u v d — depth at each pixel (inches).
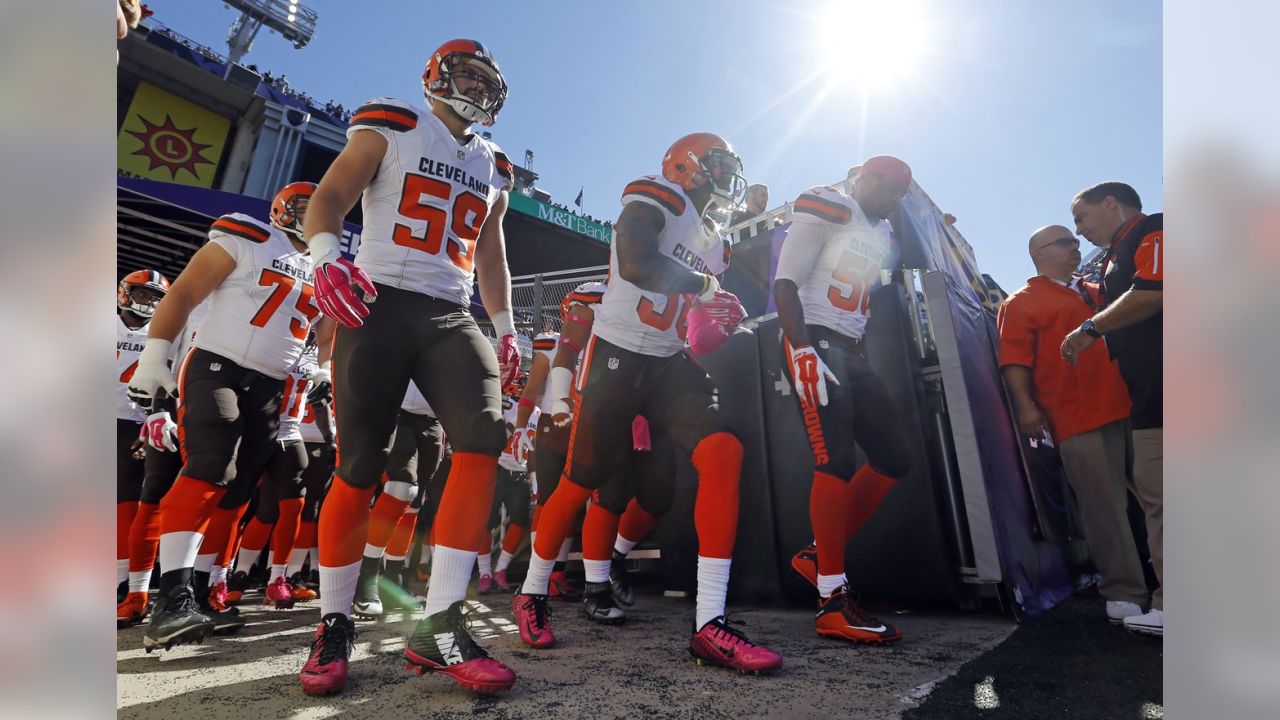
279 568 138.1
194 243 319.9
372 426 70.7
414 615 126.0
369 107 75.8
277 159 706.2
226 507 114.0
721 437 83.2
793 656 81.0
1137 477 92.2
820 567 95.7
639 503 113.9
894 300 119.7
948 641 89.7
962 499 111.7
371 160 73.8
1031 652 81.6
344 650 68.9
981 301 178.4
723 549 79.3
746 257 164.6
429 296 74.7
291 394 141.6
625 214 88.4
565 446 145.6
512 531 172.4
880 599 117.6
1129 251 96.3
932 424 116.0
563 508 93.8
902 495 114.4
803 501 125.0
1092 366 103.7
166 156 668.7
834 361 97.7
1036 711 58.1
